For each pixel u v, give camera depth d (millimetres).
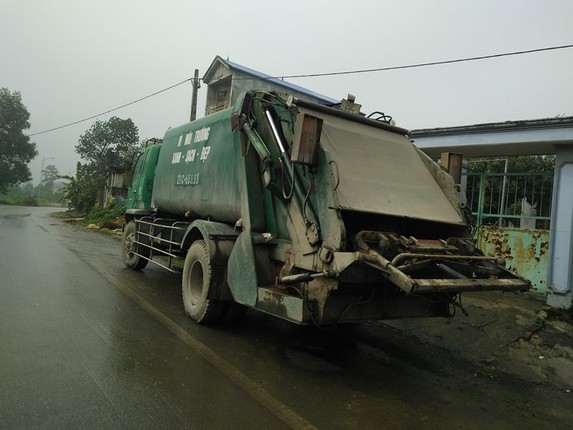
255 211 5117
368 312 4426
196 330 5438
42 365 3932
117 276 8453
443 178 5352
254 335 5453
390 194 4715
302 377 4238
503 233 8422
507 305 7164
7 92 54312
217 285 5465
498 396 4332
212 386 3816
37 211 39031
